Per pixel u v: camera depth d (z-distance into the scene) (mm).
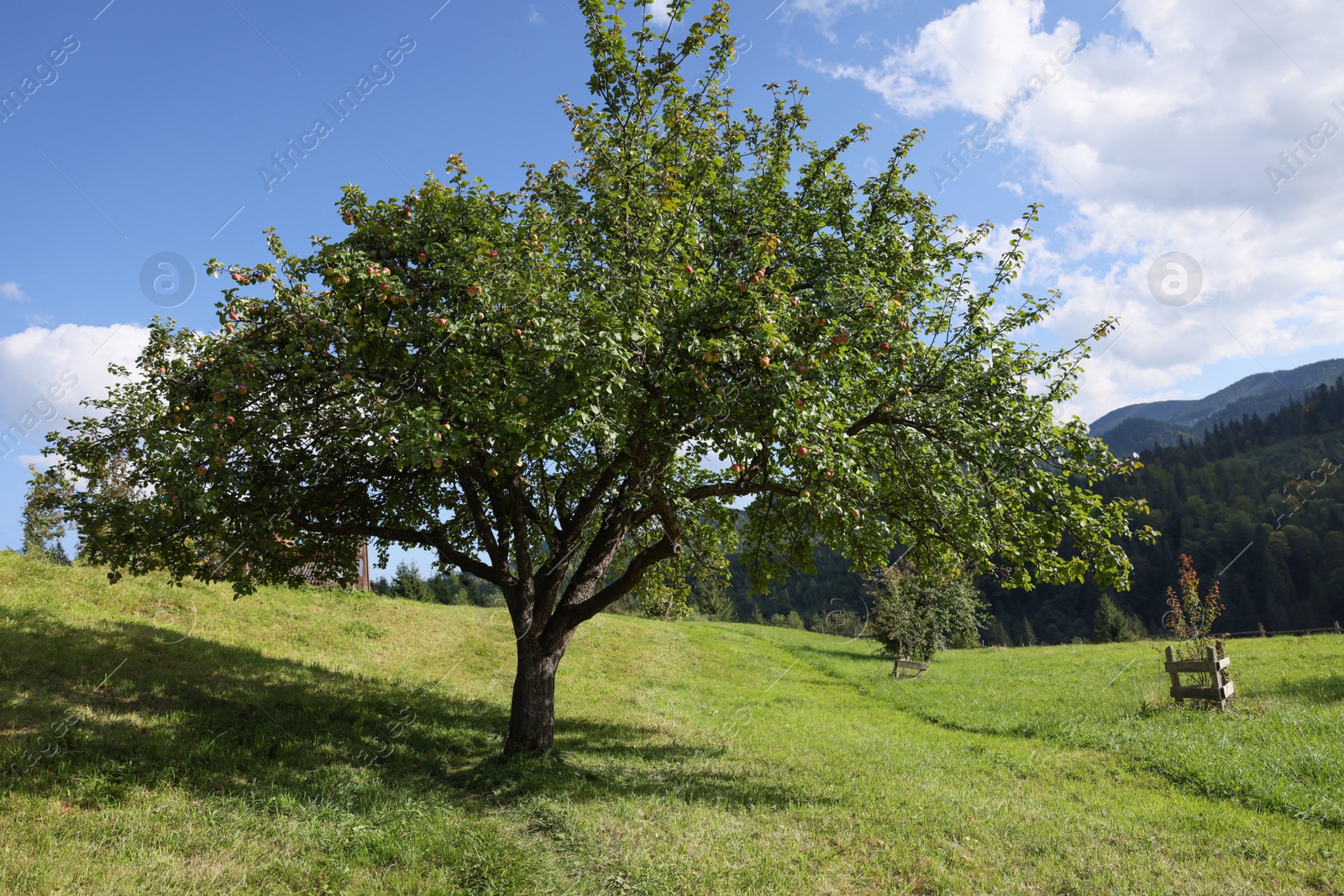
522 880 7012
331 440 10781
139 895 6121
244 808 8102
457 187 10547
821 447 9031
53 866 6352
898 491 12453
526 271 9461
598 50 10281
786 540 14711
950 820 9172
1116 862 7738
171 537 10523
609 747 13250
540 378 8953
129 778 8352
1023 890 7070
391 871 7180
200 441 8797
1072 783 11352
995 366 11414
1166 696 17109
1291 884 7156
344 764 10188
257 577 11891
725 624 46094
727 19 10266
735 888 6977
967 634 41250
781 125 13227
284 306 9867
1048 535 11281
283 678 14430
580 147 10867
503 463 9703
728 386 9398
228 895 6340
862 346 10680
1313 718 13188
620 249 10875
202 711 11023
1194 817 9258
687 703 19281
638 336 8773
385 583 49281
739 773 11672
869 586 30469
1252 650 24219
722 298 9750
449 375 9328
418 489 12344
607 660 24359
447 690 16953
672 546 11539
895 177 13250
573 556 13281
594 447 11688
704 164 11539
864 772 11992
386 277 8945
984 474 11625
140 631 14695
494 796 9727
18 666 10930
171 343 10094
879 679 26391
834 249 12219
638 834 8367
